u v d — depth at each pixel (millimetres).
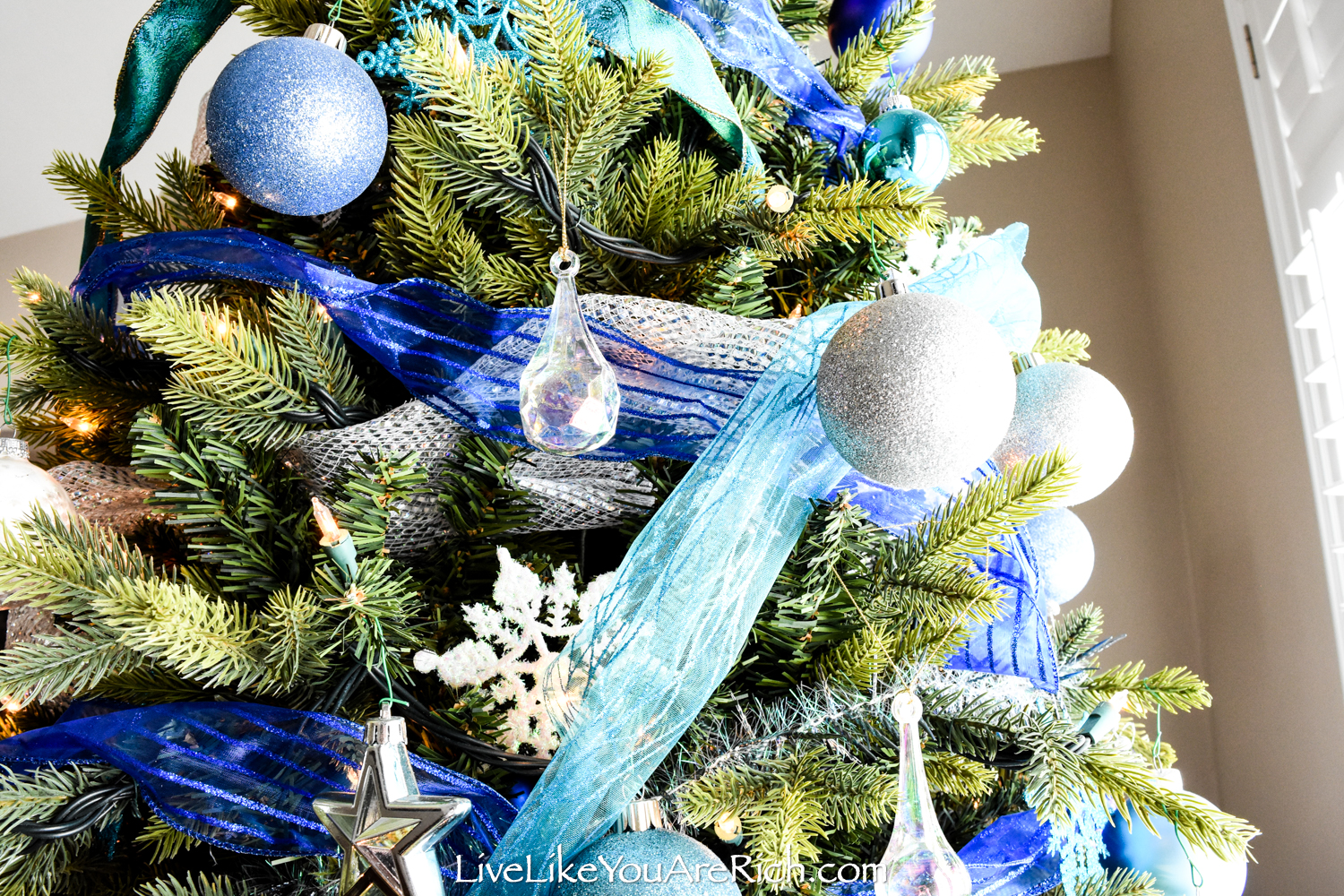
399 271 872
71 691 826
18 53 1948
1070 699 995
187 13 892
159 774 733
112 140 921
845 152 938
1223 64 1599
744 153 880
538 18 793
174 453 787
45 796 726
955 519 813
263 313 870
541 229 857
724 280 864
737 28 871
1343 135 1209
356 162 769
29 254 2744
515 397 796
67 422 995
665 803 768
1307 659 1365
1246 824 725
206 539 797
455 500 829
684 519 749
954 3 2127
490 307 797
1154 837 868
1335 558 1248
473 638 820
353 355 875
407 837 670
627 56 846
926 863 700
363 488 774
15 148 2297
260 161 752
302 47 762
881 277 942
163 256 820
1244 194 1533
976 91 1127
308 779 741
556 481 846
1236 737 1662
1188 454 1878
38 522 755
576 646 736
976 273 844
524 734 783
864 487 846
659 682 730
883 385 697
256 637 770
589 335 731
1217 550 1738
